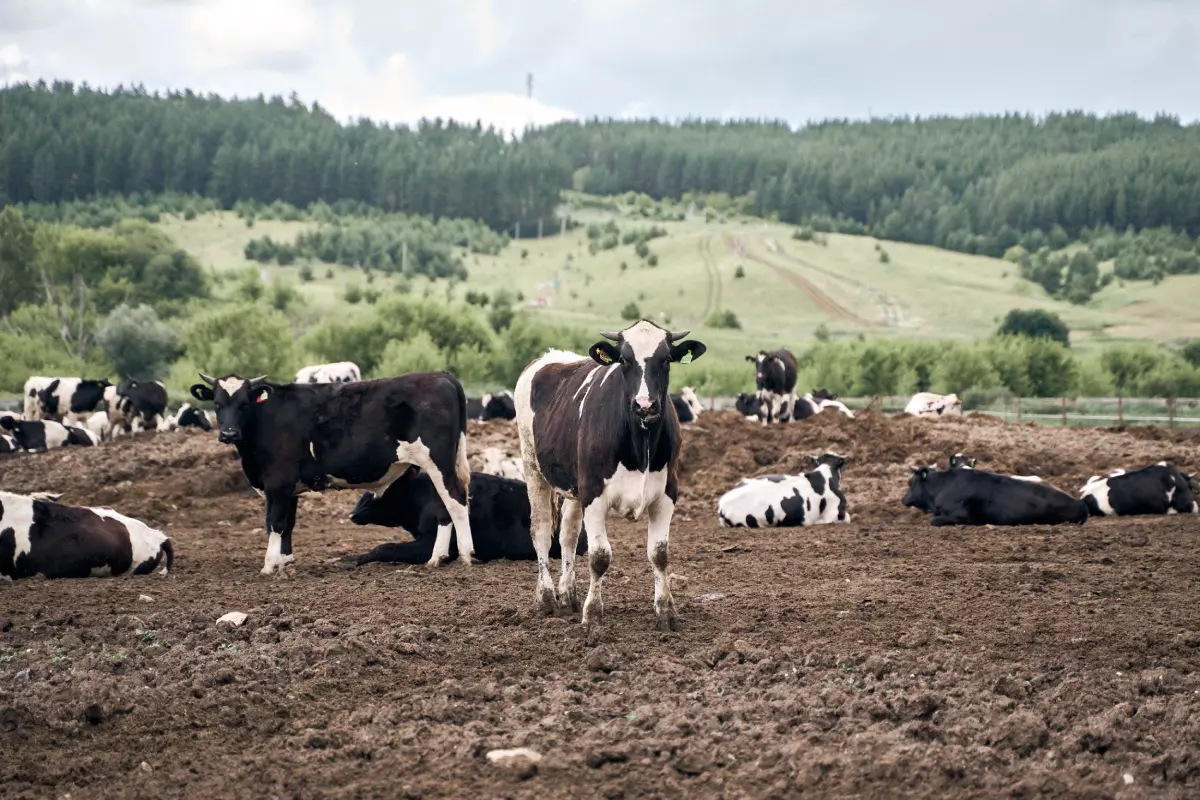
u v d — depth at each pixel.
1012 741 7.02
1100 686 7.98
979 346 82.56
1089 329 172.12
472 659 9.05
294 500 14.27
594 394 9.76
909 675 8.34
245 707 8.06
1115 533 14.95
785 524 17.20
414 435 13.95
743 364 96.44
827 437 25.28
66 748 7.48
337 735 7.46
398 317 86.38
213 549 16.05
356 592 11.90
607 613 10.51
